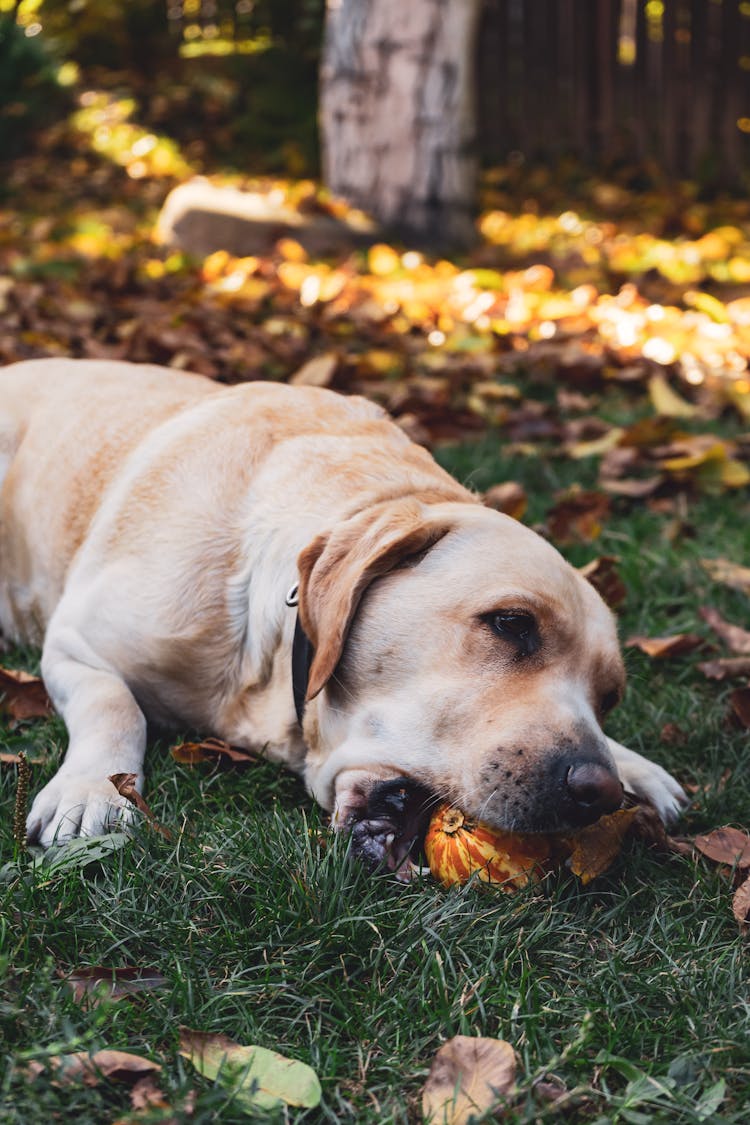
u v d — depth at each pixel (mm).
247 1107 896
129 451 1430
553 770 1082
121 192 4805
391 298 3055
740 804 1271
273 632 1238
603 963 1042
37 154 5340
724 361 2719
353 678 1167
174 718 1317
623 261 3705
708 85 5043
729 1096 939
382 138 3770
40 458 1505
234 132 5492
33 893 1050
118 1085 911
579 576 1228
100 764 1201
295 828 1158
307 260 3496
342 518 1225
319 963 1027
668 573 1713
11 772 1238
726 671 1495
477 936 1055
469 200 3877
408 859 1133
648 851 1181
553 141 5223
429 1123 899
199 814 1187
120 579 1305
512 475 1977
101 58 6285
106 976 992
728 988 1027
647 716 1414
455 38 3723
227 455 1330
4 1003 954
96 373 1587
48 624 1464
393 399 2232
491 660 1131
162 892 1068
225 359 2357
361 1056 948
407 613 1150
